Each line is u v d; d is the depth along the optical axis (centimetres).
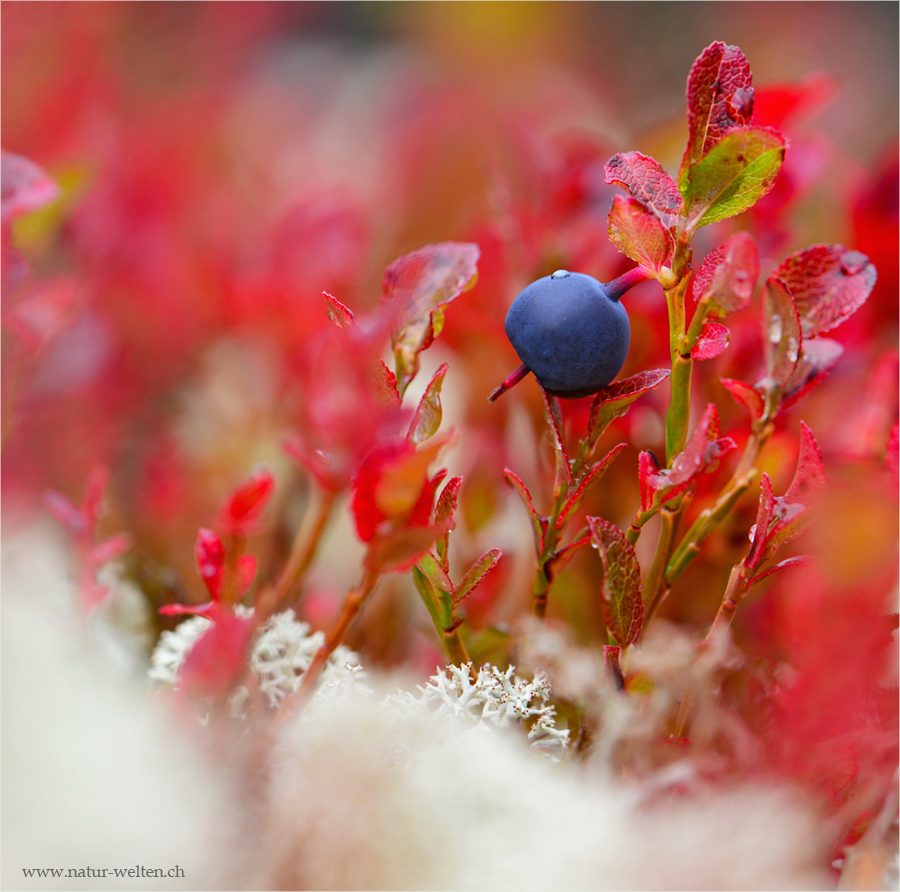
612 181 22
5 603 23
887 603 22
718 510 22
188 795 22
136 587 25
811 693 22
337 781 22
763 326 22
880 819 22
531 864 21
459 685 22
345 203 31
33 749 22
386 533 21
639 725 22
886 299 26
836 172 28
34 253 26
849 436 24
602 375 22
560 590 24
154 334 32
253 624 22
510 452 26
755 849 22
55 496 24
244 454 29
